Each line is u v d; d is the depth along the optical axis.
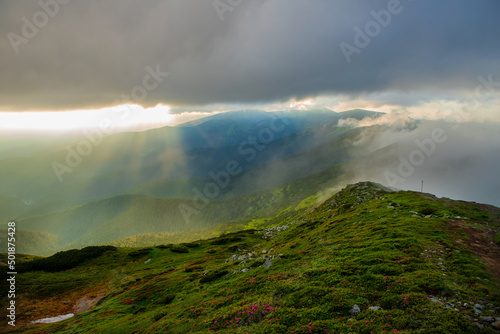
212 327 29.53
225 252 93.56
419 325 21.61
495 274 27.56
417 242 37.34
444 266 30.30
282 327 25.09
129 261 104.94
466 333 20.02
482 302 23.17
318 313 25.91
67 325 51.91
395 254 34.53
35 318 67.69
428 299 24.53
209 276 52.16
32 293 81.56
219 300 36.75
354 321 23.62
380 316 23.50
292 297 29.80
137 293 60.41
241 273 47.69
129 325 40.44
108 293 76.31
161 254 108.38
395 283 27.88
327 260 38.50
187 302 41.31
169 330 32.50
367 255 35.94
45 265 101.12
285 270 40.12
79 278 91.94
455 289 25.45
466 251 33.22
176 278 62.72
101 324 46.97
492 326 20.38
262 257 55.78
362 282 29.47
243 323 28.55
